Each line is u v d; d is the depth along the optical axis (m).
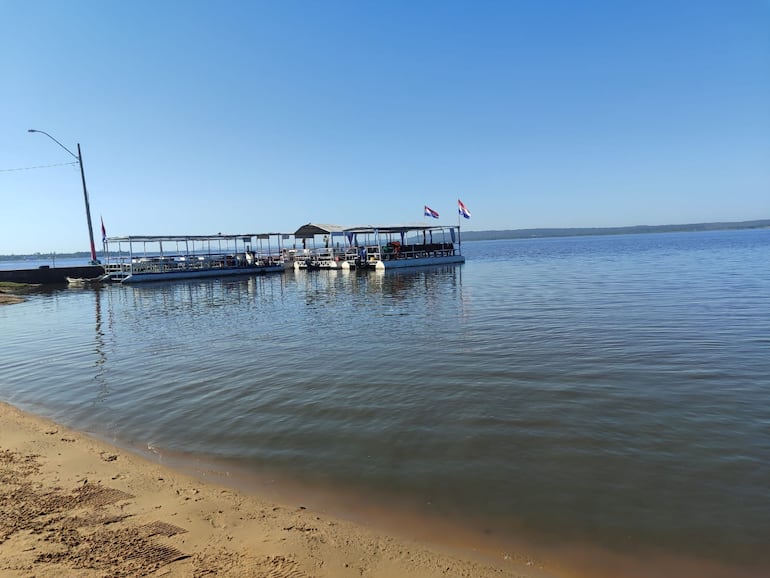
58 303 28.42
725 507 5.10
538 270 43.66
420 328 15.91
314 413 8.20
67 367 12.30
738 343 12.07
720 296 21.02
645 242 140.50
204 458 6.59
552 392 8.83
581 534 4.70
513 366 10.67
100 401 9.30
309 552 4.34
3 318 22.58
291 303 24.58
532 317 17.31
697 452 6.33
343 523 4.92
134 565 4.08
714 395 8.43
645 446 6.55
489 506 5.24
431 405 8.37
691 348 11.73
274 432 7.43
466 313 18.95
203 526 4.78
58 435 7.48
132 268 41.97
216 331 16.81
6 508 5.11
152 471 6.14
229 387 9.86
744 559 4.30
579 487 5.57
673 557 4.34
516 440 6.86
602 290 25.28
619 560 4.31
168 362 12.28
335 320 18.36
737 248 74.75
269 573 3.99
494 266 51.84
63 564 4.09
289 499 5.44
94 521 4.85
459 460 6.33
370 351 12.68
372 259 49.09
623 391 8.77
